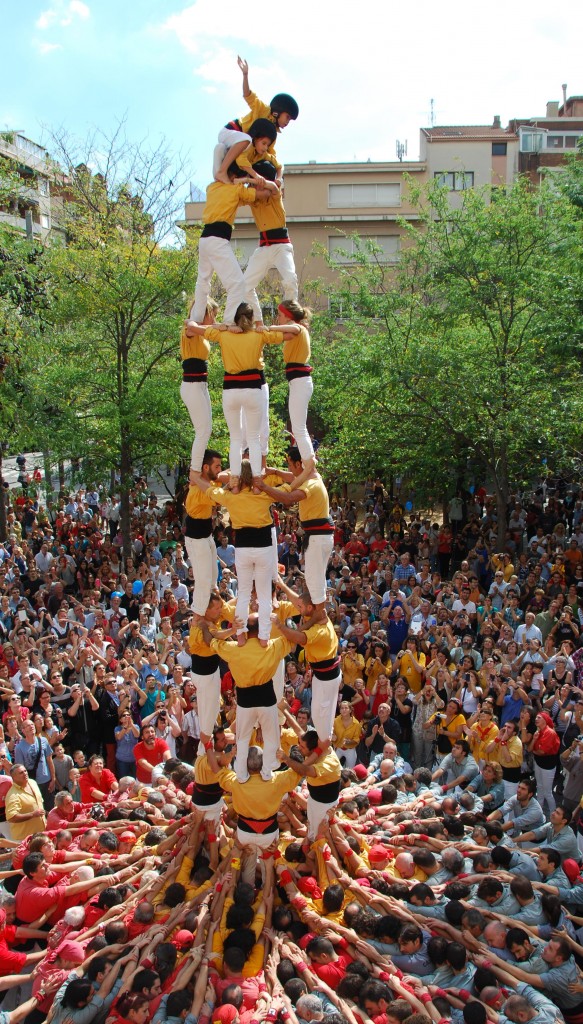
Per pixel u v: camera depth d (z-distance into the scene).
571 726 10.27
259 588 6.68
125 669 11.09
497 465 18.17
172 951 6.52
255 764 7.21
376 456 19.67
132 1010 5.88
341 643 12.60
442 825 8.23
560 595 13.35
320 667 7.19
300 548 17.91
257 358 6.56
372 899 7.20
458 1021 6.14
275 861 7.56
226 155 6.72
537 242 17.14
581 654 11.27
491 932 6.73
